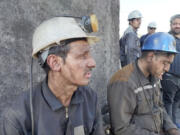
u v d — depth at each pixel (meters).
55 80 0.88
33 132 0.87
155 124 1.52
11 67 1.47
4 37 1.40
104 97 2.49
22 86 1.56
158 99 1.58
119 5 2.69
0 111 1.42
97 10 2.28
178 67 2.58
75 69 0.83
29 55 1.58
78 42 0.83
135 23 3.81
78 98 0.97
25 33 1.54
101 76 2.41
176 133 1.60
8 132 0.87
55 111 0.90
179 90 2.77
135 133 1.40
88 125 1.03
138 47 3.48
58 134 0.91
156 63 1.39
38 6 1.62
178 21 2.71
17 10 1.47
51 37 0.82
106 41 2.45
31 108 0.86
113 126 1.47
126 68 1.54
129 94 1.42
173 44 1.41
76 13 2.02
